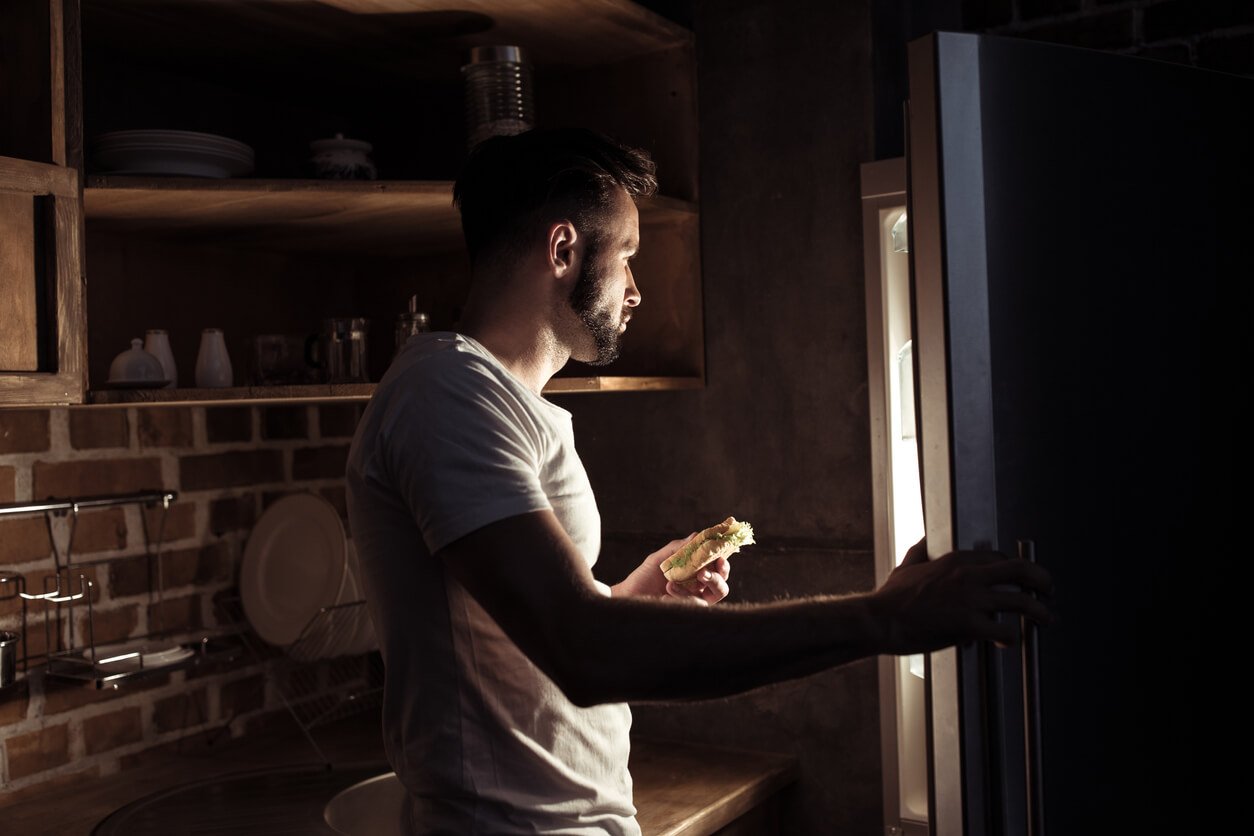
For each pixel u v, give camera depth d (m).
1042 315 1.02
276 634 2.07
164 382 1.55
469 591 0.99
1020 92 1.01
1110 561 1.07
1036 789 0.95
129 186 1.46
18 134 1.37
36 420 1.78
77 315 1.36
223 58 1.91
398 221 1.83
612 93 2.13
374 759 1.92
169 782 1.83
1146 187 1.12
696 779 1.87
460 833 1.11
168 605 1.98
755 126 2.00
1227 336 1.22
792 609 0.93
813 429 1.96
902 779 1.84
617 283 1.26
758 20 2.00
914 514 1.88
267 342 1.71
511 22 1.86
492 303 1.22
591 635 0.93
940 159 0.96
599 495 2.20
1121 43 1.87
